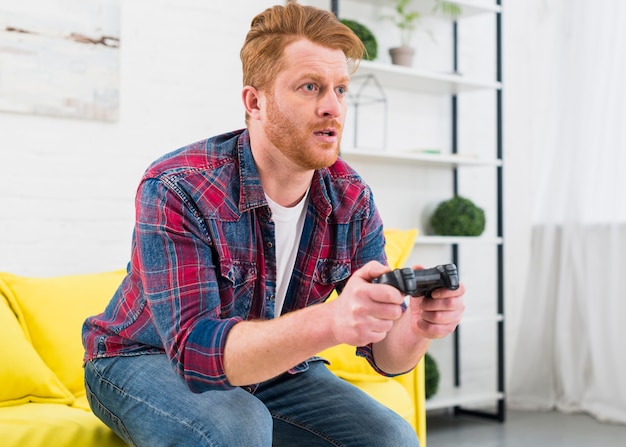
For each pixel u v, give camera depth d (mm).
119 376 1506
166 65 2721
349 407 1591
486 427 3299
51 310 2131
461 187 3580
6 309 2035
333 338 1108
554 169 3645
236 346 1185
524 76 3785
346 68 1369
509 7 3750
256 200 1443
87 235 2557
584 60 3557
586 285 3510
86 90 2529
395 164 3350
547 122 3703
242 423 1350
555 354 3658
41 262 2473
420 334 1287
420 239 3102
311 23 1345
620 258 3402
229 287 1429
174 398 1404
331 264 1584
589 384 3559
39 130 2465
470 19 3623
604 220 3465
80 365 2082
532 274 3697
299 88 1334
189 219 1359
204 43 2807
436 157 3148
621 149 3408
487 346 3662
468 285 3594
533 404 3646
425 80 3207
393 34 3324
